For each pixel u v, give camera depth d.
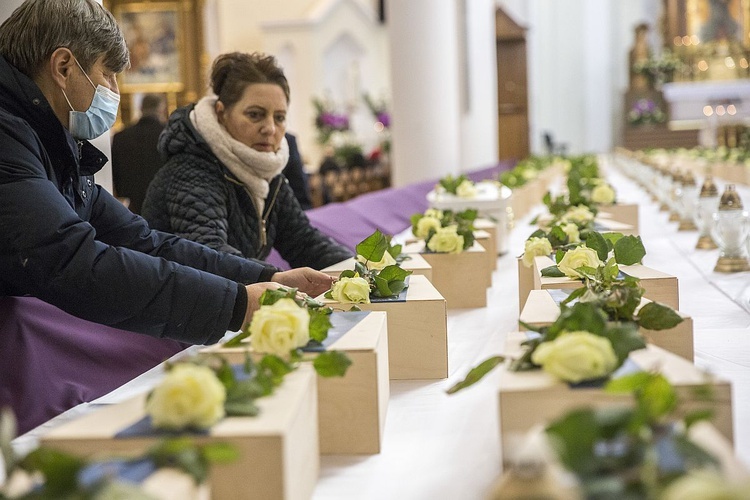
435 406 2.15
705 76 25.97
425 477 1.66
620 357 1.52
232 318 2.37
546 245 3.23
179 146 3.52
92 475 1.16
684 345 2.04
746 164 10.86
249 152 3.52
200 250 2.95
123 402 1.50
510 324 3.14
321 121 20.80
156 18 19.06
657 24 28.64
